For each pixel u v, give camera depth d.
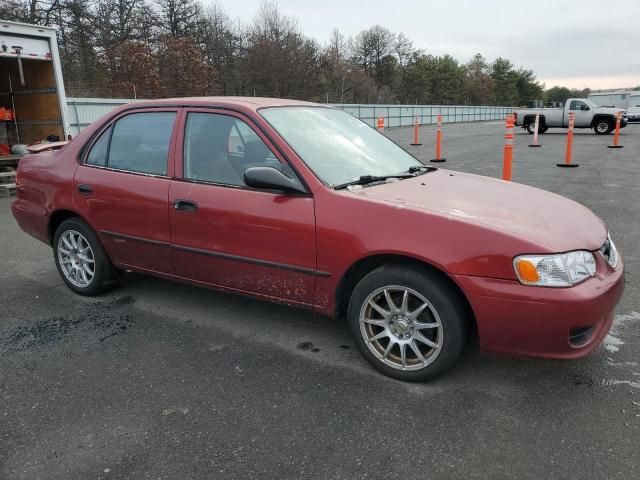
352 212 3.06
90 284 4.45
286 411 2.82
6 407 2.88
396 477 2.31
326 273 3.17
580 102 25.09
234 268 3.54
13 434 2.64
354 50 73.88
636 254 5.40
